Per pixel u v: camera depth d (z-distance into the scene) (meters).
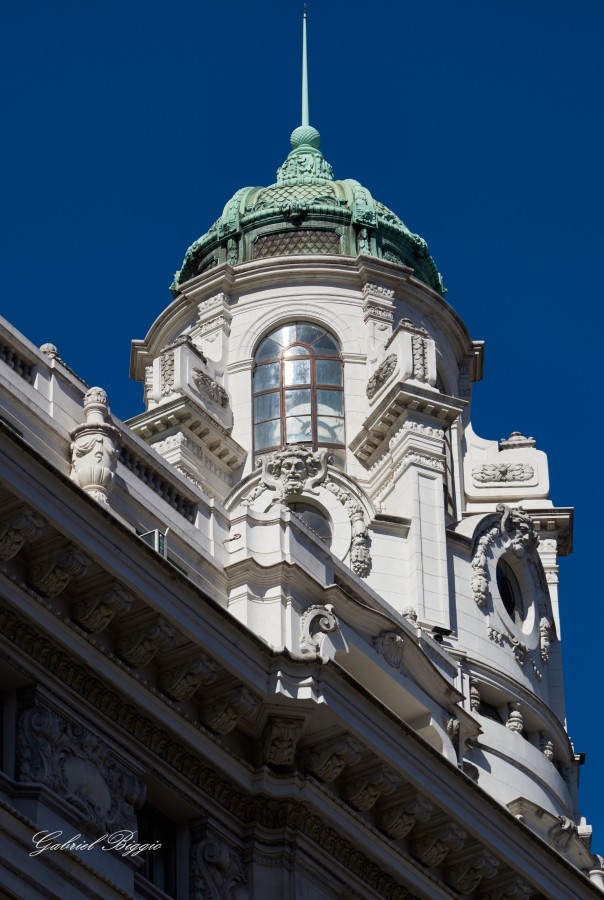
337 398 66.12
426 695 47.19
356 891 40.44
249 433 65.62
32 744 34.84
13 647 35.25
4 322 40.62
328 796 39.88
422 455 62.88
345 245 69.12
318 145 73.69
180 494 42.91
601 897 45.06
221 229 70.25
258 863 38.69
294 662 39.53
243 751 39.34
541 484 67.19
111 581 36.59
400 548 61.03
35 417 40.19
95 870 34.56
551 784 58.94
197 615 38.03
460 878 42.59
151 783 37.25
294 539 43.25
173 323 69.56
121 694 36.81
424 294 68.69
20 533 35.44
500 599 61.69
